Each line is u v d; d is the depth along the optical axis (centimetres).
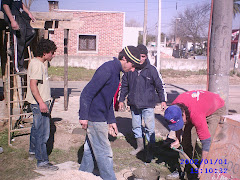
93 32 2039
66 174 307
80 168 322
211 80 439
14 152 422
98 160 296
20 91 596
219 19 422
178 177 354
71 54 2042
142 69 404
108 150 296
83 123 279
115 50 2072
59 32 1989
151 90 409
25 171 361
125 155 436
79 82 1398
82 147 458
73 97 941
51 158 409
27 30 483
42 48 359
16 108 697
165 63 2042
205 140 301
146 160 405
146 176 314
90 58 1922
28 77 360
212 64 436
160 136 534
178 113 290
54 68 1811
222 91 433
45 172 358
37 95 346
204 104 307
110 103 298
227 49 427
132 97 411
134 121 431
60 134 516
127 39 2248
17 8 477
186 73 1905
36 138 362
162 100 411
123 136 530
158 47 1742
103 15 2017
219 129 249
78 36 2022
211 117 346
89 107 282
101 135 292
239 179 225
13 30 466
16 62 474
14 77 689
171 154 437
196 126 303
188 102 306
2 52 679
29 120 573
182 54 3838
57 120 626
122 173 367
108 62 284
